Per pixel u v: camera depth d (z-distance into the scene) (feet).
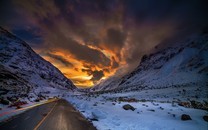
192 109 63.62
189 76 268.41
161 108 63.87
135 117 45.98
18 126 30.55
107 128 32.53
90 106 73.92
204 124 39.93
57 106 76.89
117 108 66.69
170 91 179.73
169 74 348.38
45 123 34.14
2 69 250.16
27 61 442.50
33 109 61.36
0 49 400.88
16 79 240.12
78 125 33.91
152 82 350.23
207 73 245.04
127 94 208.74
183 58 380.78
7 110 53.62
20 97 104.37
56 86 440.45
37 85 320.29
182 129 33.71
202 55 329.72
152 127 34.40
